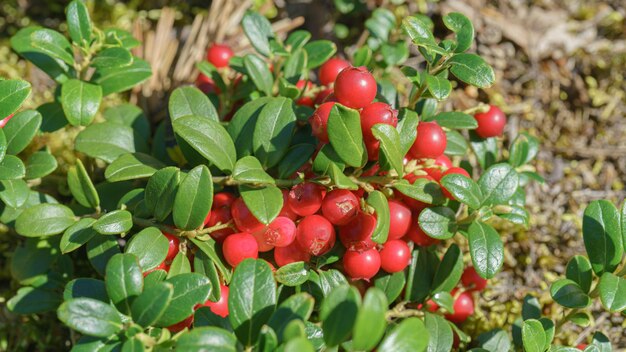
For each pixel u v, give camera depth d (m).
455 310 0.28
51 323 0.29
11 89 0.24
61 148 0.31
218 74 0.29
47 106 0.28
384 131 0.24
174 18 0.35
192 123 0.25
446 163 0.26
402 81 0.34
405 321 0.21
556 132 0.34
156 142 0.28
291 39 0.29
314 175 0.25
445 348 0.25
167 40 0.34
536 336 0.24
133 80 0.27
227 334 0.22
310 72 0.34
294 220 0.25
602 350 0.26
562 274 0.31
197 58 0.33
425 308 0.27
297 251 0.25
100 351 0.23
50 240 0.27
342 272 0.27
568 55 0.35
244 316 0.23
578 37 0.35
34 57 0.27
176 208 0.24
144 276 0.24
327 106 0.24
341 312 0.21
